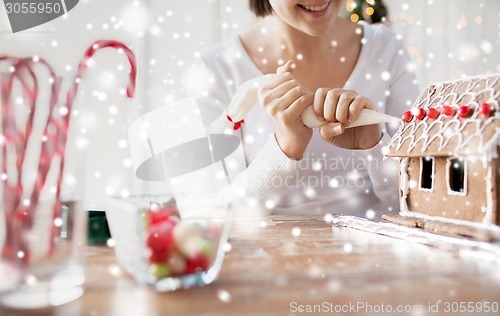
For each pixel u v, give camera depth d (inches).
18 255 17.6
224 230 20.4
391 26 92.0
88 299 18.5
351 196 43.8
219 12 74.7
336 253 24.0
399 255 23.5
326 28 39.8
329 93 31.3
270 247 25.3
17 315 17.3
